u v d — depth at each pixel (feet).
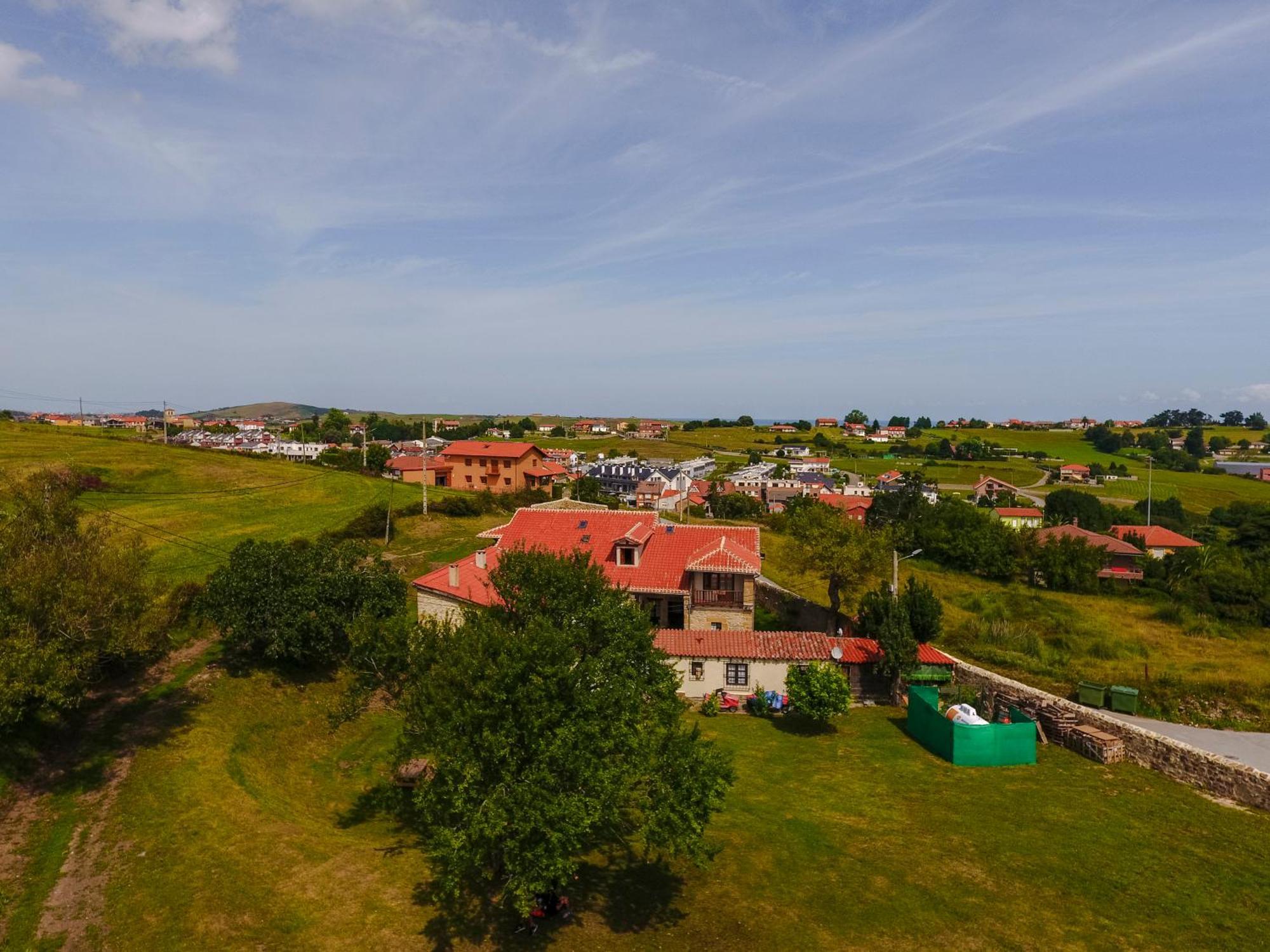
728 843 75.51
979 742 97.09
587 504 284.82
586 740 56.54
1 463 253.24
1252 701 131.03
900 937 60.80
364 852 72.13
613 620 68.59
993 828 79.30
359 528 223.30
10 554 84.89
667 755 60.44
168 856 68.13
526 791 52.19
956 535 258.57
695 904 65.10
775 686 120.88
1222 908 65.00
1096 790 89.35
